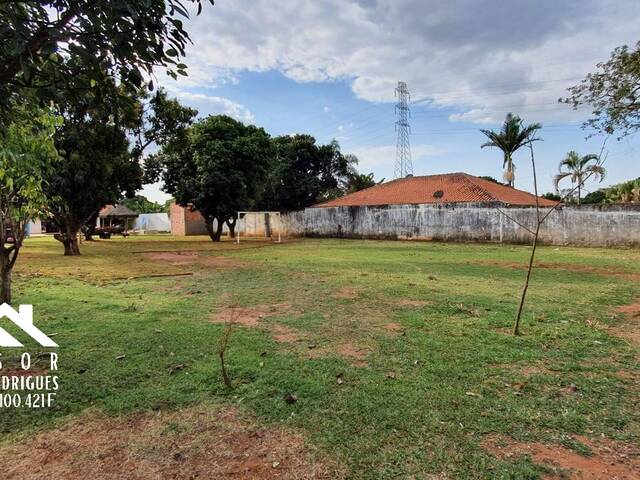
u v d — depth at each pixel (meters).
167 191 25.83
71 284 8.71
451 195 25.72
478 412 2.95
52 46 1.87
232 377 3.54
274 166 31.48
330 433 2.67
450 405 3.05
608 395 3.27
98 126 14.36
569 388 3.38
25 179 5.67
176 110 20.55
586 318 5.68
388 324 5.33
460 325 5.29
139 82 2.22
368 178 40.62
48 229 41.28
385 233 27.02
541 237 20.56
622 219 18.34
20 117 3.01
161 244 24.00
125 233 34.31
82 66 2.25
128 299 7.00
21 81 2.27
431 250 18.05
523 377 3.61
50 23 1.94
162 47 2.14
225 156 23.89
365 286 8.22
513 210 21.50
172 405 3.05
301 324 5.32
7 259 6.49
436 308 6.21
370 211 27.78
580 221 19.42
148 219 50.44
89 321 5.39
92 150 14.85
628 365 3.92
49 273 10.53
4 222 6.37
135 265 12.58
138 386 3.37
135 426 2.77
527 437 2.64
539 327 5.19
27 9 2.00
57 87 2.27
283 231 33.72
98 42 2.00
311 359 4.00
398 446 2.52
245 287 8.23
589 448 2.53
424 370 3.74
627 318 5.72
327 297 7.10
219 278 9.54
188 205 27.70
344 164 39.25
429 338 4.70
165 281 9.16
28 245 22.95
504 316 5.75
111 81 2.35
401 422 2.80
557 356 4.14
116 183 17.08
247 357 4.03
